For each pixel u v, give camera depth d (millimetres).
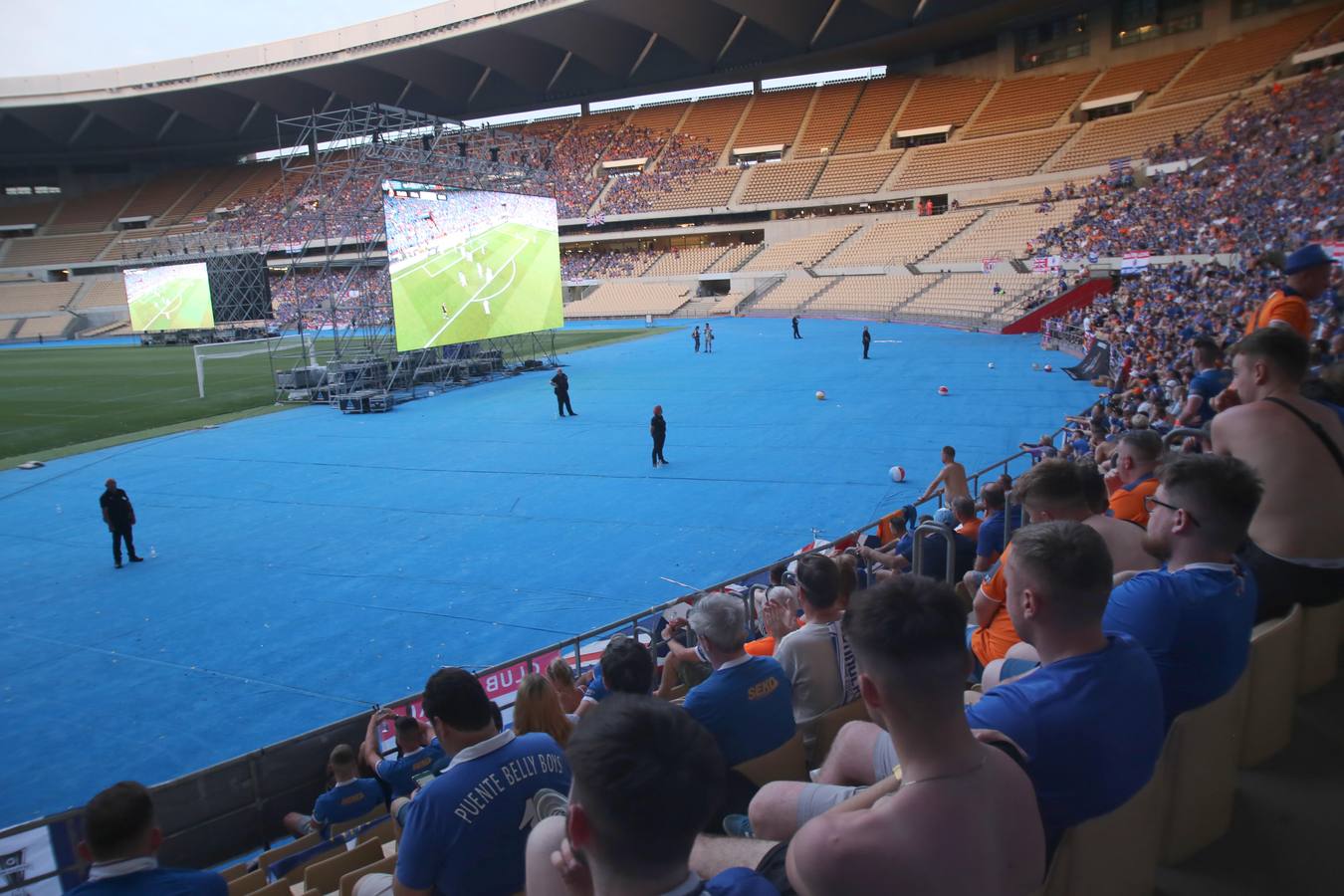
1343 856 2682
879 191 63531
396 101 78750
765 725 3488
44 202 89625
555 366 38688
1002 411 23281
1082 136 54719
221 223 76562
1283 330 3512
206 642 11242
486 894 3033
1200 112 48812
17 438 27078
